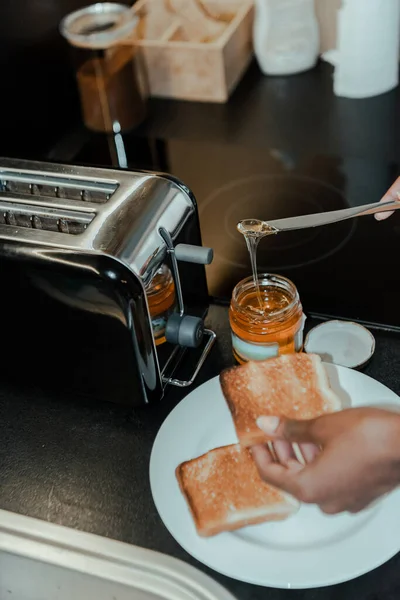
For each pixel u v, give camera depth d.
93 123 1.15
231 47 1.18
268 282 0.74
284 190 1.00
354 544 0.58
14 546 0.63
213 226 0.96
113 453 0.69
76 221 0.68
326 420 0.64
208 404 0.69
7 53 1.00
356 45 1.11
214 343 0.78
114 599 0.62
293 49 1.22
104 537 0.63
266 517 0.60
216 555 0.58
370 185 0.99
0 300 0.67
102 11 1.13
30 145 1.10
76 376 0.71
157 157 1.10
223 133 1.13
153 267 0.65
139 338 0.65
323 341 0.75
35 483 0.68
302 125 1.13
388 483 0.60
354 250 0.88
